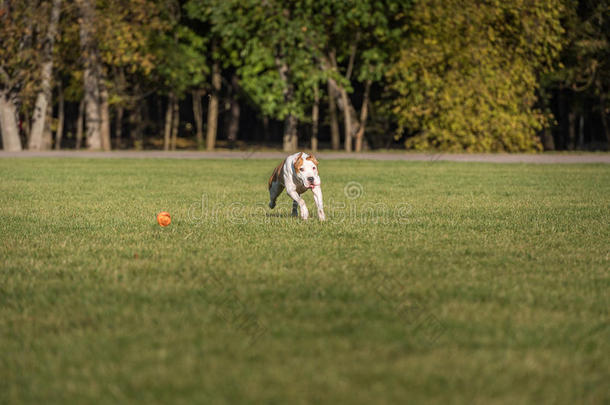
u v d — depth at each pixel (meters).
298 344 5.91
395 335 6.12
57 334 6.23
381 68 42.41
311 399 4.85
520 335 6.11
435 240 11.36
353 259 9.60
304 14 41.41
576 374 5.31
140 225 13.15
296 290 7.74
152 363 5.50
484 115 41.19
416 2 41.75
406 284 8.02
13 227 12.92
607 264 9.37
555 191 20.39
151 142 64.94
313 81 41.78
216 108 50.25
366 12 40.19
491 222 13.63
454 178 25.08
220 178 25.03
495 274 8.64
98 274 8.62
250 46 43.22
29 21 42.84
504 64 42.91
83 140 67.81
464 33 41.88
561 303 7.22
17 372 5.38
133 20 44.53
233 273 8.67
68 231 12.43
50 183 22.88
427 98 42.47
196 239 11.44
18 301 7.32
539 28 41.25
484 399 4.84
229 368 5.39
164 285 7.99
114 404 4.81
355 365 5.44
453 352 5.72
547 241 11.33
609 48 43.62
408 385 5.07
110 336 6.13
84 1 44.16
